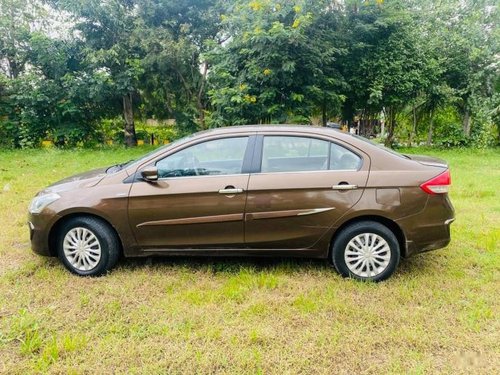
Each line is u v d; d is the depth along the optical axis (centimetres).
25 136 1470
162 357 262
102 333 288
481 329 291
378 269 364
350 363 255
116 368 251
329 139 370
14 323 295
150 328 291
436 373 246
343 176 358
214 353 264
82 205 368
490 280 369
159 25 1500
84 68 1461
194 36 1531
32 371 246
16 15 1438
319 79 1215
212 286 359
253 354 261
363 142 373
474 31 1458
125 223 371
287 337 282
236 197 361
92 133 1634
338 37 1280
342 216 357
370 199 354
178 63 1470
